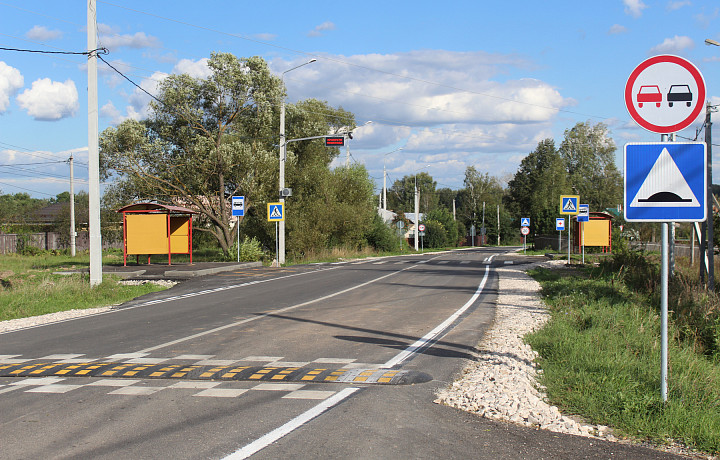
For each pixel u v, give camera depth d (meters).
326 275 23.62
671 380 6.41
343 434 5.07
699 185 5.60
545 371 7.10
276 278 22.20
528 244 82.00
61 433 5.17
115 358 8.45
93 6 17.44
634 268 20.09
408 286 19.09
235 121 35.03
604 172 75.62
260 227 36.25
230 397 6.29
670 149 5.64
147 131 34.09
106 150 32.66
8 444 4.89
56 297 16.05
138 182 33.50
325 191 39.78
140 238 25.86
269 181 34.81
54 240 46.28
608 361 7.23
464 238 94.31
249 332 10.52
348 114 60.47
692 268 23.19
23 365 8.08
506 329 10.42
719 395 6.41
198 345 9.37
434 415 5.61
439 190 140.50
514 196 91.56
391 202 126.00
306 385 6.77
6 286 18.58
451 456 4.56
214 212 34.84
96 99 17.64
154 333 10.62
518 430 5.19
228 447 4.77
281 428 5.24
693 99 5.69
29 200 90.00
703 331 10.11
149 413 5.74
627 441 4.99
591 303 12.31
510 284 19.48
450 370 7.45
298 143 41.78
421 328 10.79
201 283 20.31
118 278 20.25
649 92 5.74
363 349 8.85
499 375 6.83
